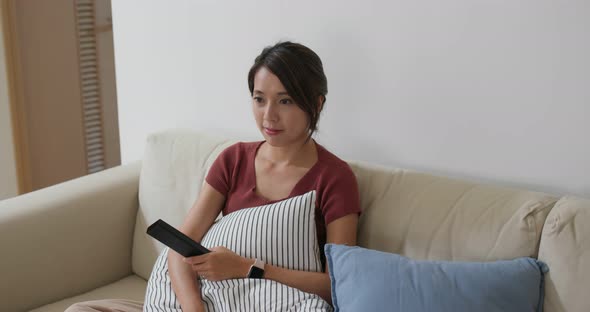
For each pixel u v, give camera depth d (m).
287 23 1.84
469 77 1.57
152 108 2.24
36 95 3.15
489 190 1.46
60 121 3.25
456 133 1.62
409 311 1.28
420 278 1.31
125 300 1.68
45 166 3.26
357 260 1.37
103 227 1.91
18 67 3.06
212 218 1.68
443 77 1.61
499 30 1.51
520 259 1.32
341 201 1.52
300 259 1.49
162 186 1.91
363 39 1.71
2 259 1.72
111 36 3.32
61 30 3.16
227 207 1.66
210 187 1.68
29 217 1.77
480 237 1.39
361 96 1.75
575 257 1.27
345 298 1.36
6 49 3.01
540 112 1.50
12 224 1.73
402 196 1.52
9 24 3.00
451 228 1.43
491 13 1.51
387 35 1.67
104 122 3.42
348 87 1.77
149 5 2.14
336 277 1.39
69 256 1.84
